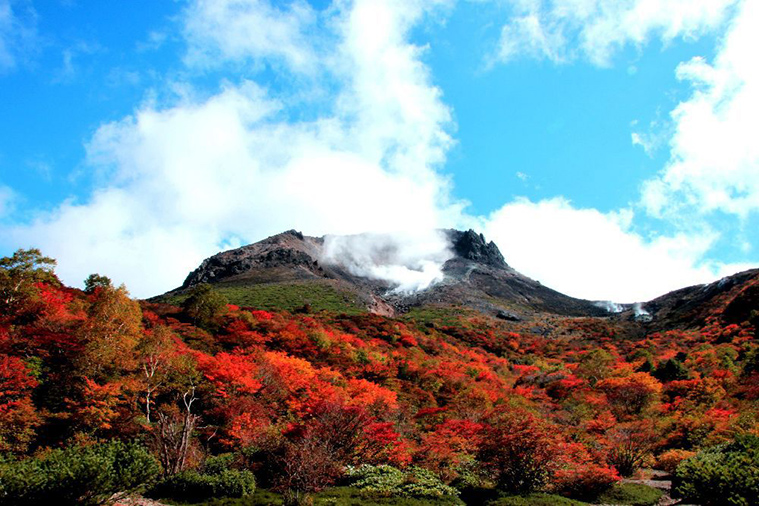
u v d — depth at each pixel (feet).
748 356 171.32
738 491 44.73
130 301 111.24
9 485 33.22
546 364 266.77
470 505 57.41
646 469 91.40
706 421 104.27
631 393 145.89
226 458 65.26
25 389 74.84
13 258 112.47
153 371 92.32
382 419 99.40
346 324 257.34
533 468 64.69
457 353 262.88
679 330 337.52
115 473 39.88
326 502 51.88
